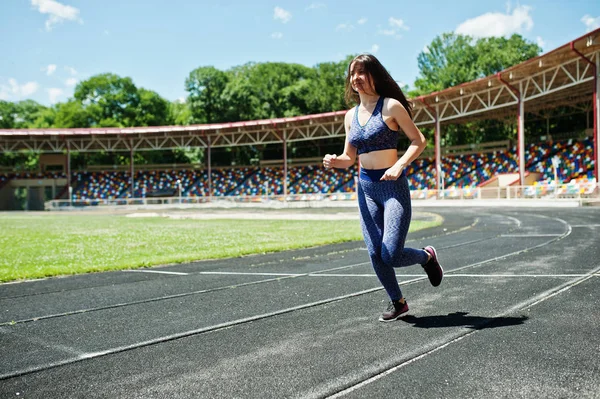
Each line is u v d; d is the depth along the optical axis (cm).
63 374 236
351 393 197
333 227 1516
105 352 271
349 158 326
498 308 334
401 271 529
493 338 263
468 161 4244
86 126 6141
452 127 5116
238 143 5269
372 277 511
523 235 921
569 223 1192
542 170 3519
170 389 211
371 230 311
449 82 5459
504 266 529
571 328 276
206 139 5272
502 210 2255
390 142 299
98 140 5275
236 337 292
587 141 3484
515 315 311
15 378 232
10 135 5009
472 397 188
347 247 873
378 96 305
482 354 237
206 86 5922
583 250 639
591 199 2353
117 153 6278
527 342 253
